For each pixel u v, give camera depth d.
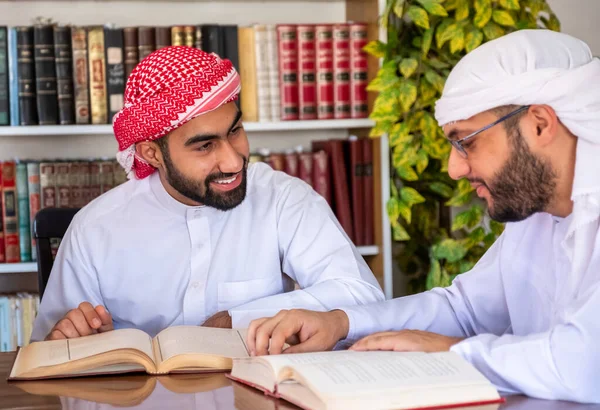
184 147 1.86
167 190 2.04
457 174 1.40
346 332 1.54
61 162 2.94
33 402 1.27
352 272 1.95
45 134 3.10
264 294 2.07
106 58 2.90
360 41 3.04
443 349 1.33
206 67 1.85
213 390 1.31
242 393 1.28
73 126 2.88
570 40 1.38
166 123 1.83
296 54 3.01
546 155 1.32
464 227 3.30
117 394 1.31
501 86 1.31
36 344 1.57
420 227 3.19
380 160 3.02
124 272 2.05
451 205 3.03
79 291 2.04
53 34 2.88
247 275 2.07
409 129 2.93
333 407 1.08
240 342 1.54
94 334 1.66
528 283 1.56
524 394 1.23
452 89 1.36
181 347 1.48
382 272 3.04
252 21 3.30
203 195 1.90
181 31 2.91
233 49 2.96
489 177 1.36
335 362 1.20
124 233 2.05
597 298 1.23
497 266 1.64
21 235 2.93
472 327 1.66
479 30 2.91
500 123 1.33
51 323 2.02
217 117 1.84
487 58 1.34
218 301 2.05
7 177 2.91
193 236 2.04
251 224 2.08
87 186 2.94
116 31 2.90
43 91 2.88
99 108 2.90
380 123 2.92
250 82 2.99
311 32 3.01
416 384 1.12
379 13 2.94
